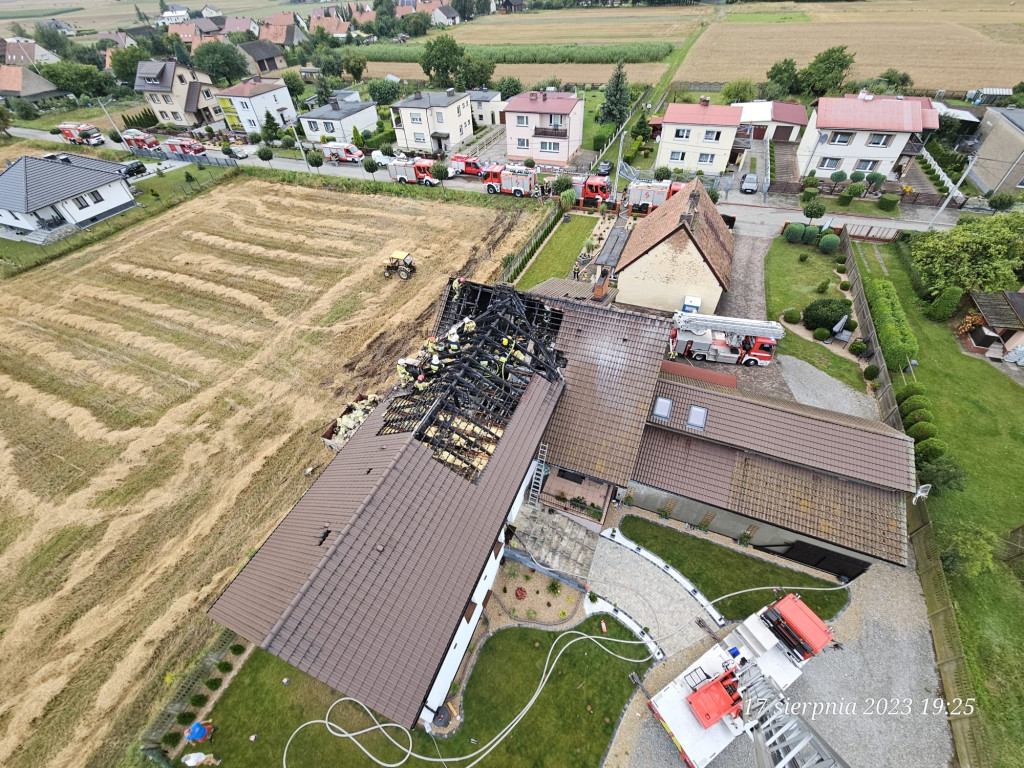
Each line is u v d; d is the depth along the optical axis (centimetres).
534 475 2294
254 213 5350
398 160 5900
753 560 2159
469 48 11575
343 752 1692
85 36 18825
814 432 2028
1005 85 7238
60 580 2220
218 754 1688
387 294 3969
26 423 2989
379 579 1442
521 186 5147
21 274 4497
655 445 2192
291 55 12138
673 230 3088
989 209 4375
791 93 7444
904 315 3086
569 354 2291
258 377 3247
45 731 1773
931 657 1845
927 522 2033
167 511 2480
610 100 6216
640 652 1903
